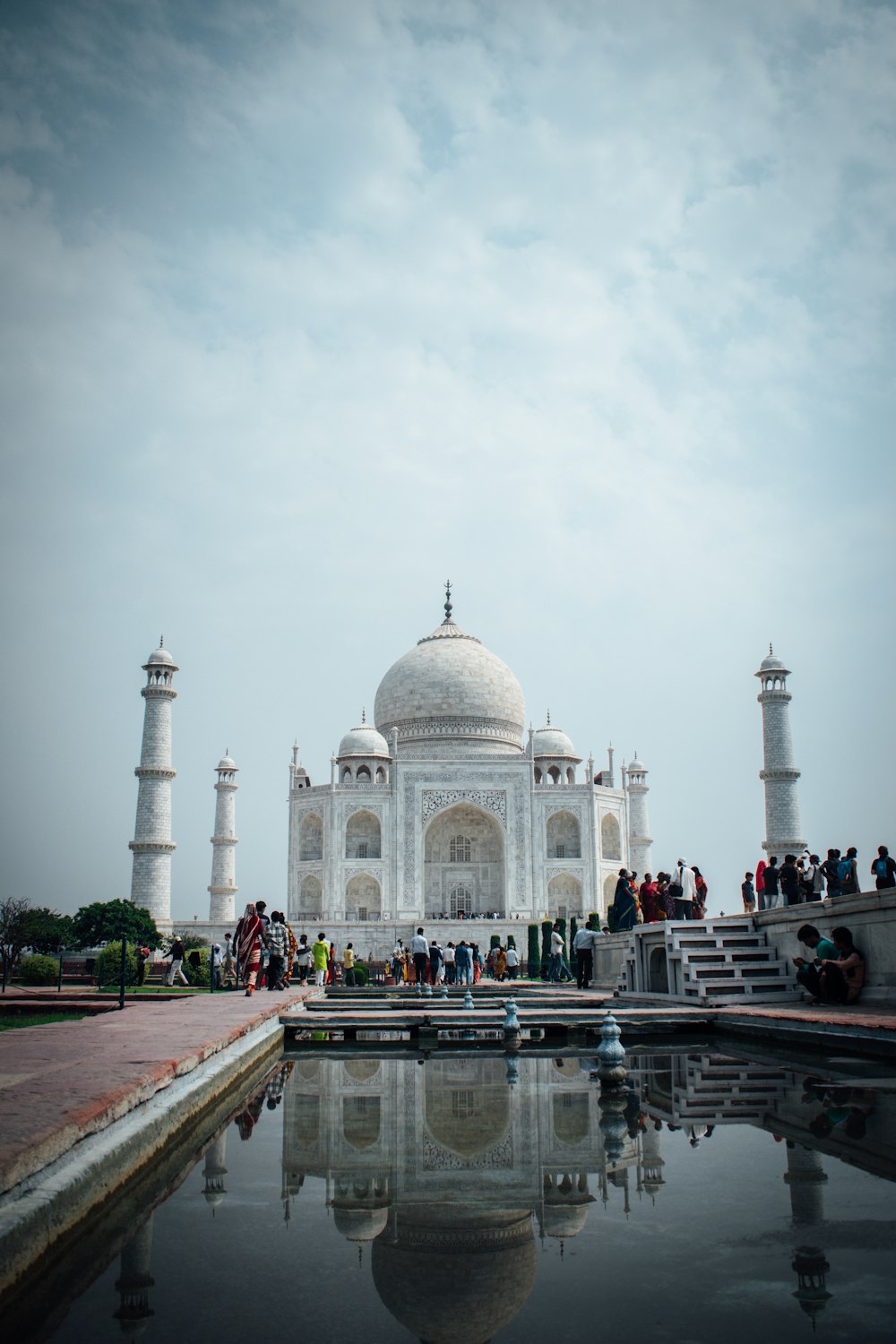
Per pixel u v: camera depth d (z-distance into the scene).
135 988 49.19
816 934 27.03
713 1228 7.29
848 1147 9.97
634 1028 25.72
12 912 78.94
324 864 94.31
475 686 107.44
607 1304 5.88
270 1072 17.83
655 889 39.28
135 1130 9.98
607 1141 10.50
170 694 92.94
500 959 71.38
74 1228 7.46
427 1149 10.23
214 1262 6.71
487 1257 6.76
